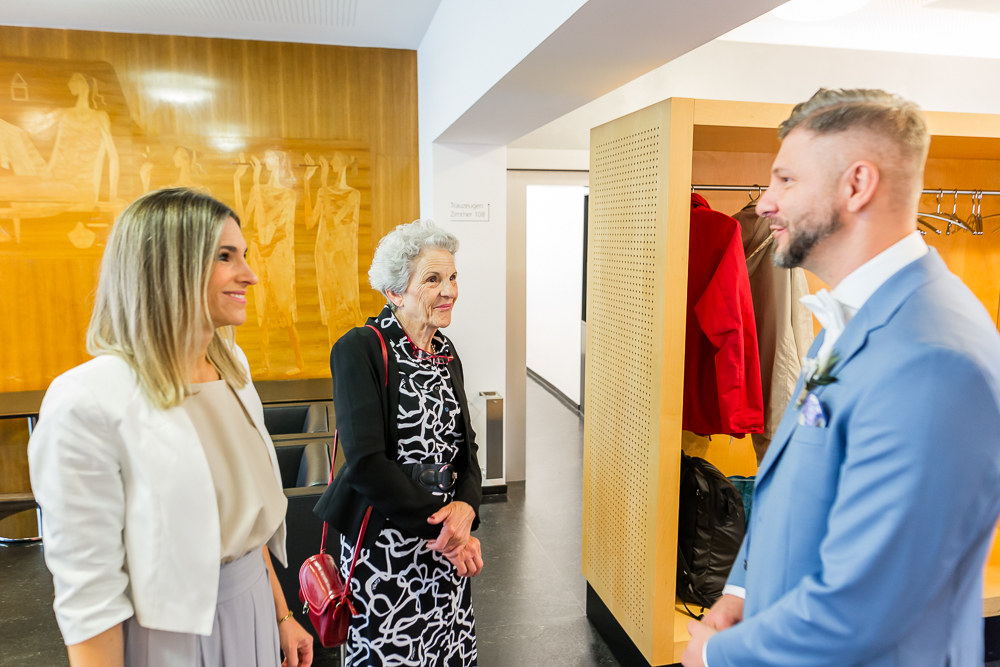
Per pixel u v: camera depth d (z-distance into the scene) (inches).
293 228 177.6
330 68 174.9
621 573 99.3
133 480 43.3
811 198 38.2
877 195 36.4
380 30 163.5
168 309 44.3
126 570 44.1
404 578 69.2
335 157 178.1
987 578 102.8
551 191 305.0
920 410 31.1
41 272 162.9
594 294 107.0
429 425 69.9
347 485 69.4
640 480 92.0
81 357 167.3
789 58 180.5
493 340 176.7
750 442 122.0
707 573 98.5
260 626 50.9
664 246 83.2
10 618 114.2
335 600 66.4
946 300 34.2
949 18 169.0
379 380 67.8
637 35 75.3
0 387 163.3
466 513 68.6
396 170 182.5
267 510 52.4
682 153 81.9
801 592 35.6
